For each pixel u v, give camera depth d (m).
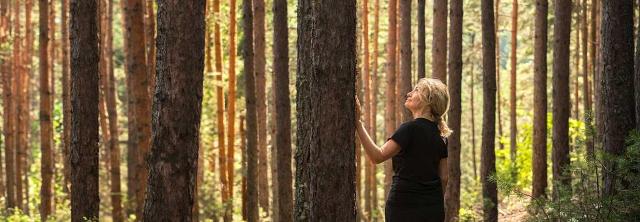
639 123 8.59
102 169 28.12
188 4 5.42
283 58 13.16
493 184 13.83
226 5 23.72
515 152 25.41
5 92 25.25
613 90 8.53
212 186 21.77
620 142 8.48
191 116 5.49
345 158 4.26
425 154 4.04
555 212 7.41
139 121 13.48
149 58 15.98
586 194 7.29
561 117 13.45
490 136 13.83
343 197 4.25
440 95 4.12
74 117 9.23
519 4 30.09
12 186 24.19
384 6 28.58
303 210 4.35
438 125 4.20
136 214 14.15
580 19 27.02
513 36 28.36
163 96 5.45
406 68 14.88
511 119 27.91
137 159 13.80
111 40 22.39
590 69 27.00
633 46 8.62
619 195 7.04
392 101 19.75
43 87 17.88
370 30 30.92
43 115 17.80
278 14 13.09
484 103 13.82
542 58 15.22
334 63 4.23
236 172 27.62
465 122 54.44
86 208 9.36
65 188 23.38
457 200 13.36
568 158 13.41
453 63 13.03
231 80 22.03
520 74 37.62
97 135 9.32
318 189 4.26
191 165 5.55
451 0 13.06
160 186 5.50
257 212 15.81
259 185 21.03
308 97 4.37
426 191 4.05
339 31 4.24
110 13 23.08
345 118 4.24
